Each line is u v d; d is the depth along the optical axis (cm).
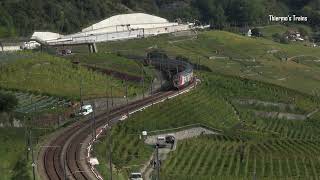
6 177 19838
